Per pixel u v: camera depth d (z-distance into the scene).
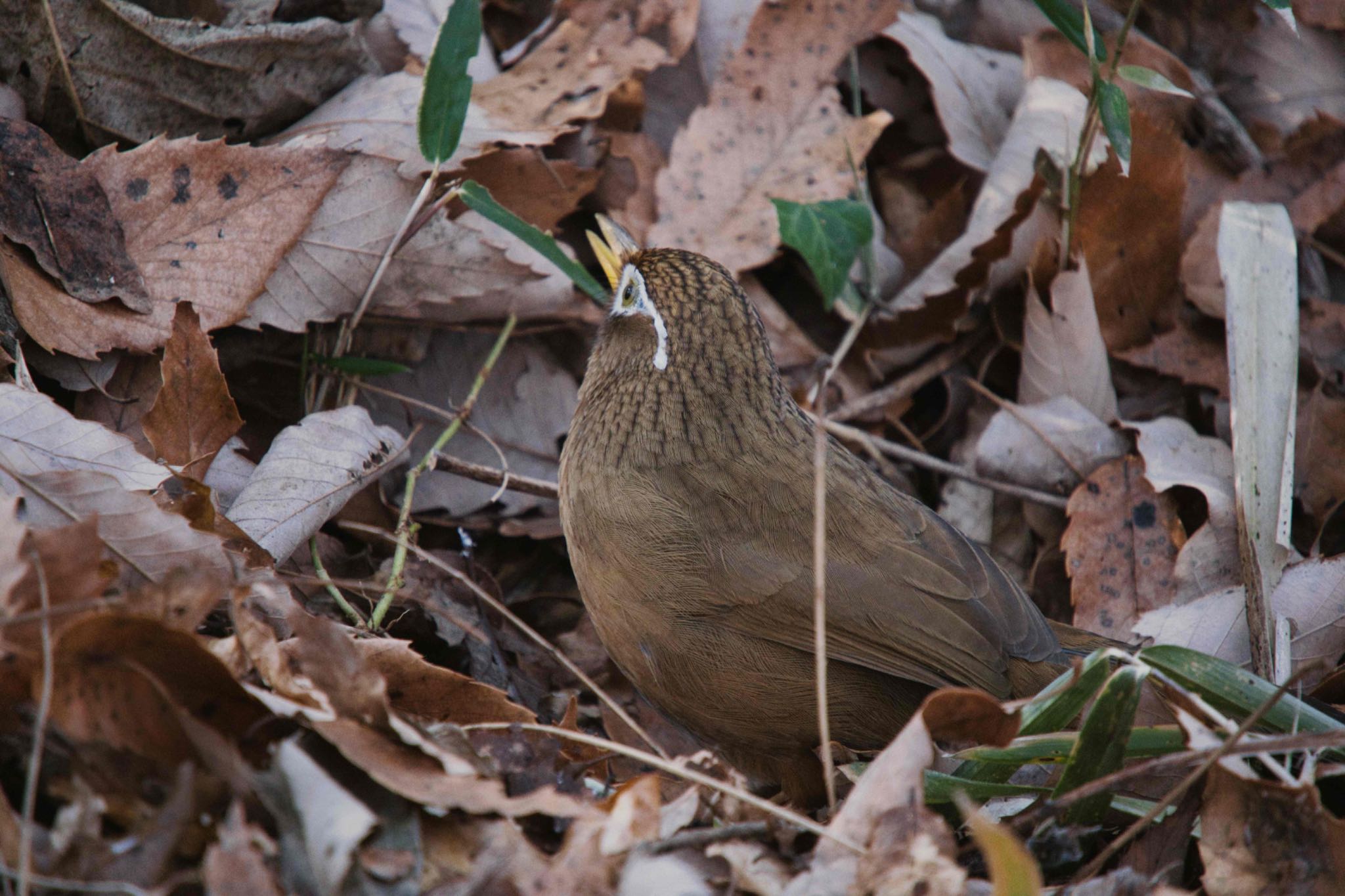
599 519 8.70
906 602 8.41
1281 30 13.25
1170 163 11.14
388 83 10.08
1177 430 10.77
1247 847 6.80
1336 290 12.77
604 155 11.42
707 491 8.58
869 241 10.91
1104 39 12.74
